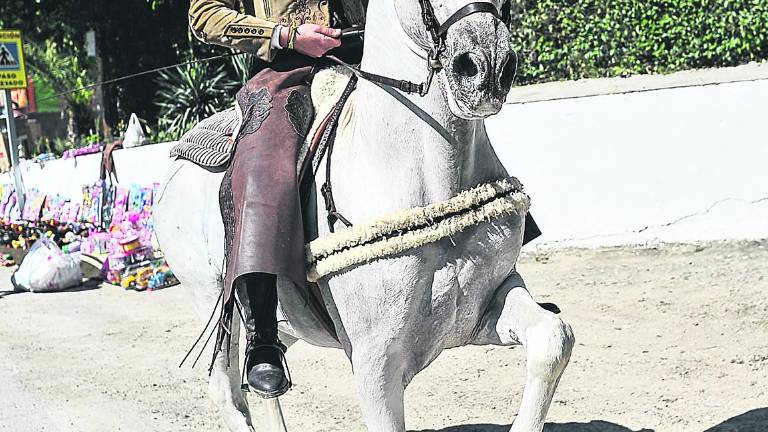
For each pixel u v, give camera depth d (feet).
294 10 11.44
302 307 11.14
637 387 16.85
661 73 32.73
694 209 26.20
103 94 61.05
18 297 30.73
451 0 8.77
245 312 11.03
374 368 9.93
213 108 51.16
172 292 29.89
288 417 17.34
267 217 10.18
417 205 9.64
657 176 26.40
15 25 63.82
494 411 16.55
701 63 32.71
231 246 10.78
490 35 8.45
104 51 60.70
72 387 20.30
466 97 8.54
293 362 20.94
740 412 15.11
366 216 9.86
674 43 32.86
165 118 52.37
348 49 11.44
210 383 13.85
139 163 37.19
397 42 9.69
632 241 26.86
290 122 10.87
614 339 19.65
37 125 67.67
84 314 27.58
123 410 18.53
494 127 27.71
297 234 10.24
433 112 9.46
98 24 60.08
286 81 11.27
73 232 37.37
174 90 52.70
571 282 24.27
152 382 20.31
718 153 25.77
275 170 10.46
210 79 51.83
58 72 65.82
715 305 20.95
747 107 25.34
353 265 9.87
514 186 10.05
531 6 34.50
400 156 9.71
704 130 25.79
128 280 30.66
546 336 9.02
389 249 9.50
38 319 27.30
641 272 24.34
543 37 34.42
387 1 9.86
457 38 8.55
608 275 24.47
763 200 25.53
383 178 9.81
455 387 18.03
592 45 33.86
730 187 25.79
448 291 9.68
